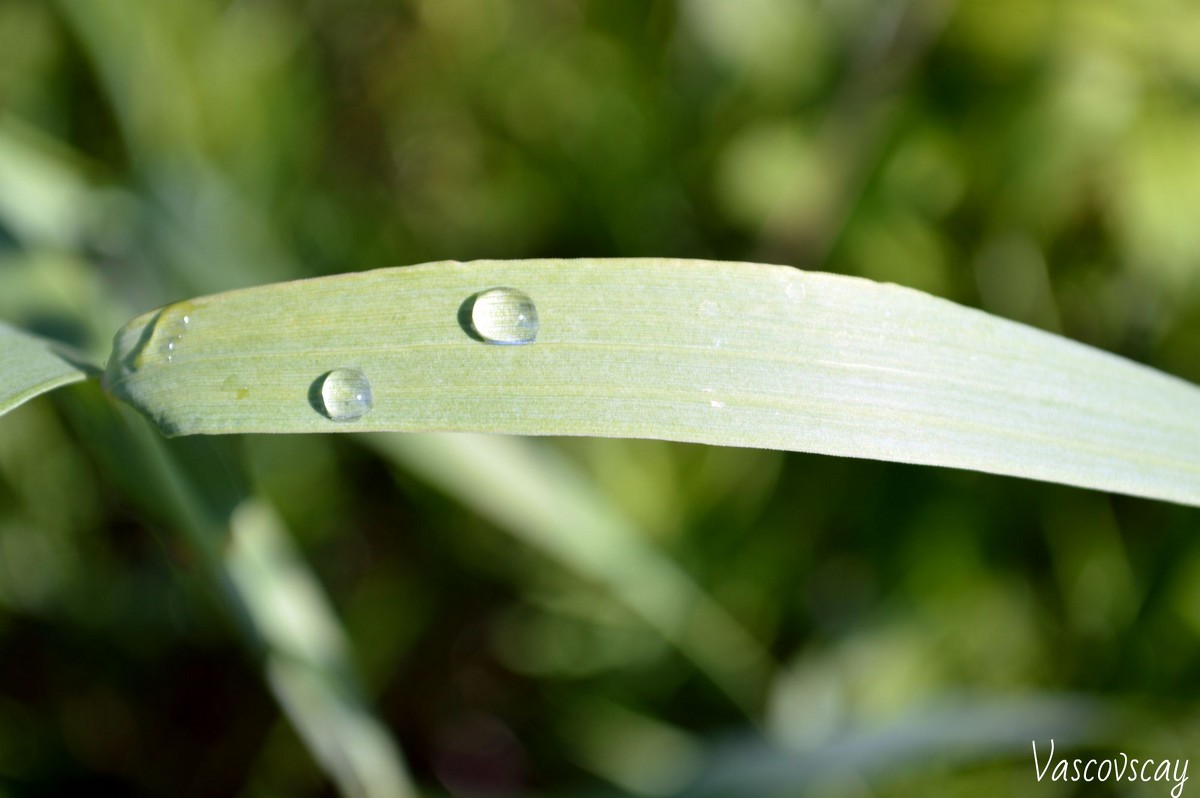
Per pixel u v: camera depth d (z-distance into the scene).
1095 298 0.28
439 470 0.21
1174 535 0.26
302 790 0.27
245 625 0.19
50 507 0.27
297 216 0.30
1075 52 0.27
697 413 0.15
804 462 0.28
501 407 0.15
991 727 0.22
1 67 0.29
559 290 0.16
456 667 0.29
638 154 0.31
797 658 0.27
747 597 0.27
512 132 0.32
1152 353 0.28
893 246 0.29
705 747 0.25
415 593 0.29
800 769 0.22
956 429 0.16
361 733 0.20
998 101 0.28
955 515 0.27
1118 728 0.24
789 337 0.16
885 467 0.28
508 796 0.26
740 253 0.31
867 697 0.26
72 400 0.18
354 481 0.29
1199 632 0.25
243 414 0.15
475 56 0.32
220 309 0.16
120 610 0.28
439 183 0.32
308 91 0.32
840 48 0.30
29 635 0.27
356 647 0.28
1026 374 0.16
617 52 0.32
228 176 0.29
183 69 0.29
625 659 0.27
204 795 0.27
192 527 0.18
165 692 0.28
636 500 0.27
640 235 0.31
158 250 0.23
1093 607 0.26
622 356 0.15
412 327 0.16
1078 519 0.27
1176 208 0.26
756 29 0.30
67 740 0.27
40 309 0.20
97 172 0.27
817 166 0.30
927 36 0.29
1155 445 0.16
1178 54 0.27
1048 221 0.28
